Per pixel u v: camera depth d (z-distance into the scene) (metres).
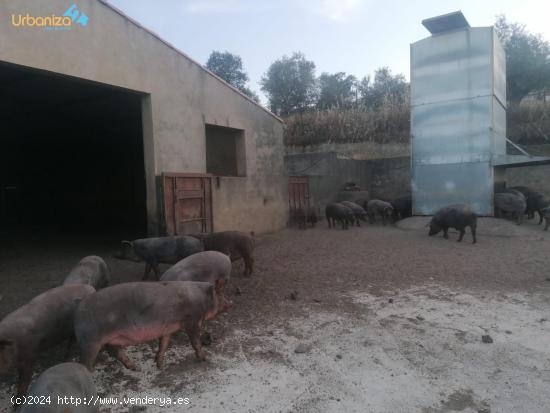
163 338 4.13
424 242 11.36
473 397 3.58
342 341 4.76
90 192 18.73
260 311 5.81
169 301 4.00
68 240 12.51
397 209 16.27
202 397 3.68
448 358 4.30
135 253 7.35
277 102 38.34
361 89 37.38
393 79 36.28
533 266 8.14
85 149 18.66
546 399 3.53
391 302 6.11
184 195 10.20
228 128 12.34
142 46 9.23
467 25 13.89
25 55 7.03
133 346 4.72
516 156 13.23
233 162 13.00
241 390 3.78
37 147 19.05
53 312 4.05
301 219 14.98
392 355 4.39
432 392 3.68
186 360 4.38
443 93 14.37
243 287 7.04
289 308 5.93
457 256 9.33
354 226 15.62
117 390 3.82
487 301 6.07
